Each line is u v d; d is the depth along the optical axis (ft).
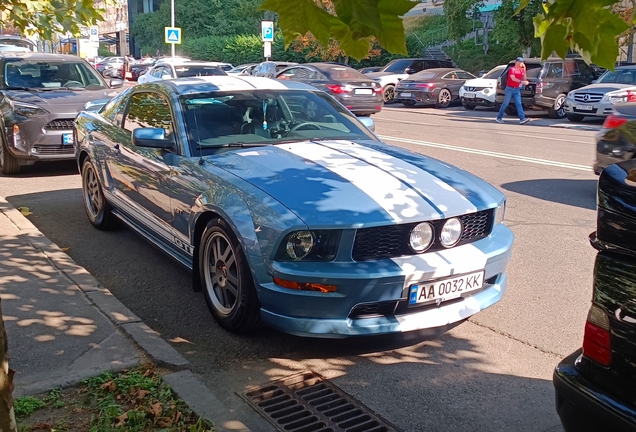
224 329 15.30
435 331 15.42
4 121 32.12
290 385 12.89
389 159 16.20
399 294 13.04
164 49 189.78
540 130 55.06
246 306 14.08
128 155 19.60
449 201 14.05
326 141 17.74
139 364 13.02
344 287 12.67
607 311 8.38
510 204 27.89
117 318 15.02
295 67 69.36
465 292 13.97
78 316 15.14
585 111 60.95
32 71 35.45
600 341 8.47
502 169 35.68
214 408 11.49
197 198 15.39
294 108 19.02
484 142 46.26
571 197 29.14
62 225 24.30
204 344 14.66
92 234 23.15
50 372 12.56
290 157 15.84
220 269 15.06
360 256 13.03
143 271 19.47
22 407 11.30
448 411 12.01
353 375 13.33
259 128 17.87
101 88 35.94
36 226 24.16
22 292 16.42
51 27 17.53
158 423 10.99
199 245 15.76
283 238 12.89
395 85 86.69
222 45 169.58
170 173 16.83
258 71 79.97
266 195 13.78
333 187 13.98
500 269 14.74
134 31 205.05
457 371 13.53
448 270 13.37
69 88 35.09
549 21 6.21
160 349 13.62
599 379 8.52
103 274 19.24
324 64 69.72
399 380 13.15
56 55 37.24
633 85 60.29
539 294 17.69
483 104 74.28
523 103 67.56
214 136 17.20
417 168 15.65
